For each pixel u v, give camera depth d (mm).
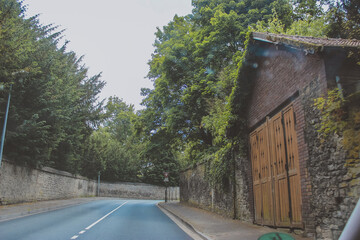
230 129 14117
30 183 24422
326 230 7438
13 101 20328
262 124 11906
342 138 6910
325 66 7582
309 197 8219
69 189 35969
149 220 15633
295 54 9164
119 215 17781
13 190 21344
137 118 28891
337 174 7078
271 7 22281
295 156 9172
